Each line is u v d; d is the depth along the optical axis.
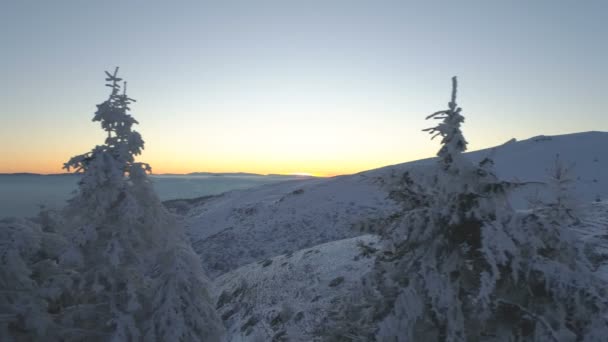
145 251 10.07
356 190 52.19
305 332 11.95
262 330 13.70
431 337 4.64
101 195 9.14
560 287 4.31
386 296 4.99
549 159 52.25
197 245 43.38
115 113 9.76
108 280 9.09
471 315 4.79
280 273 18.36
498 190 4.81
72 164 9.52
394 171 5.32
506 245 4.35
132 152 10.05
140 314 9.32
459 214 4.80
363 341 4.99
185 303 9.54
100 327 9.17
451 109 5.03
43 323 8.42
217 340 10.08
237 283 20.38
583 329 4.38
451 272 4.86
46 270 9.41
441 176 4.79
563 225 4.83
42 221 10.52
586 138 62.38
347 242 19.30
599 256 8.45
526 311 4.42
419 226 4.88
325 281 15.48
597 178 42.75
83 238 8.93
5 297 8.46
